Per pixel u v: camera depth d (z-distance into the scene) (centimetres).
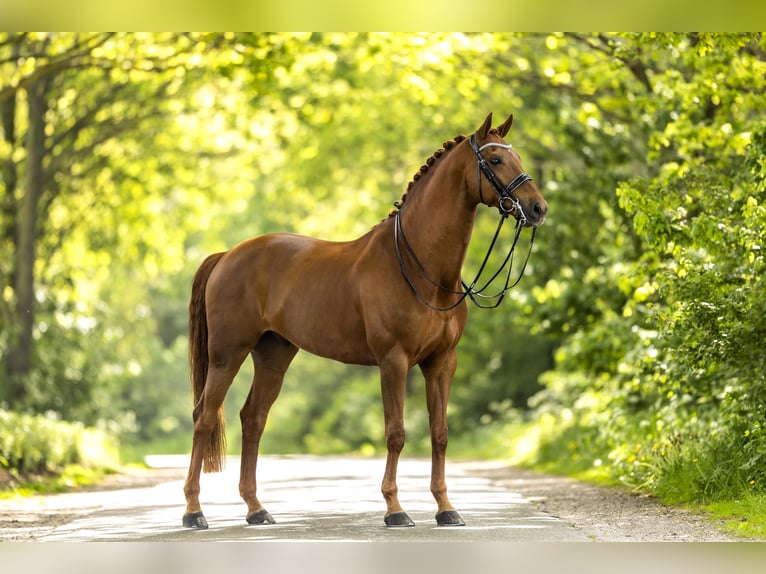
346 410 4203
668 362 1231
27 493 1372
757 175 1084
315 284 923
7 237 2392
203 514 1016
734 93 1338
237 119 2512
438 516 914
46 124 2416
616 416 1438
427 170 902
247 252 974
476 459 2377
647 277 1280
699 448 1138
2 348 2270
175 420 4897
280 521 967
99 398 2508
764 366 1084
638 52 1463
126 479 1750
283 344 980
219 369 963
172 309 5206
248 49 1716
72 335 2467
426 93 1945
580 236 1770
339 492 1276
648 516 993
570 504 1126
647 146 1625
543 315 1722
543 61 1861
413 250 880
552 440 1920
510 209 852
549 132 2362
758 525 881
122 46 1983
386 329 876
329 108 2467
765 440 1025
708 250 1110
